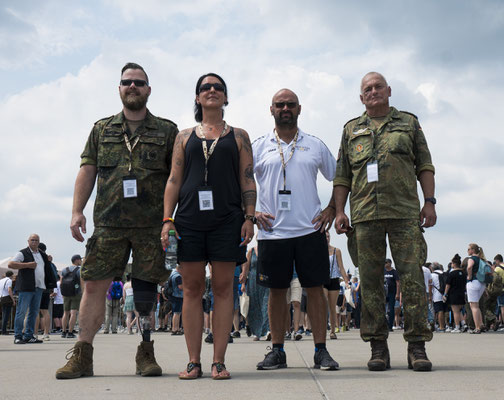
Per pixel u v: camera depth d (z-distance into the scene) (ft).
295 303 31.07
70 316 44.09
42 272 33.78
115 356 19.49
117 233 13.12
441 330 48.55
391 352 19.93
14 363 17.48
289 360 16.99
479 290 41.32
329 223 14.96
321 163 15.48
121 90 13.35
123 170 13.24
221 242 12.41
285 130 15.31
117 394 9.71
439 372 13.01
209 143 12.74
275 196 14.89
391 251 14.32
